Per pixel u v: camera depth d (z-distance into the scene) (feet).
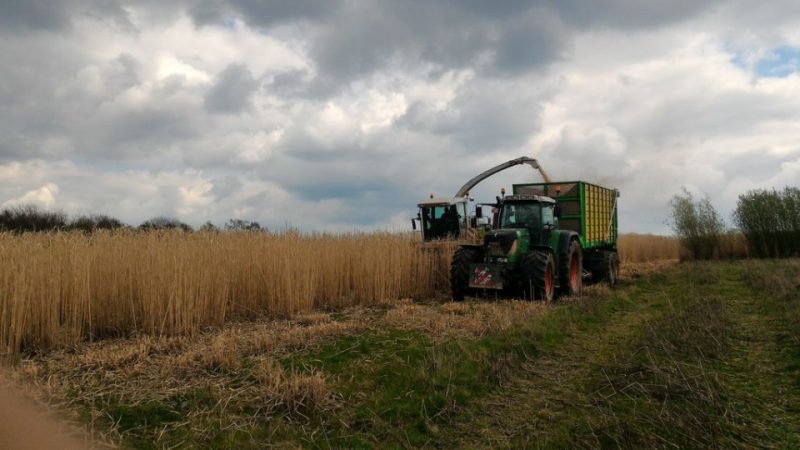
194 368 18.02
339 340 22.74
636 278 55.31
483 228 44.32
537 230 37.17
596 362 20.81
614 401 15.98
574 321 27.94
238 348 20.75
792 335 22.61
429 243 43.24
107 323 23.15
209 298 25.34
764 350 21.38
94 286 22.89
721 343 21.72
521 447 13.30
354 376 18.06
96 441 12.17
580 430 14.03
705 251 82.48
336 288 33.78
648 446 12.69
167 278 23.15
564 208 43.93
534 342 22.81
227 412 14.67
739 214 80.12
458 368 18.79
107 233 28.76
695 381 16.56
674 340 22.25
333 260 33.94
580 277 40.88
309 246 33.83
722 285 43.73
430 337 23.67
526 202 37.93
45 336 20.29
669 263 78.69
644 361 19.66
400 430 14.29
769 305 31.01
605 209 51.21
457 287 36.11
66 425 12.61
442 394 16.39
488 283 34.32
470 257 35.91
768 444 13.04
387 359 20.10
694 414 14.28
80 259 22.35
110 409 14.20
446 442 13.84
